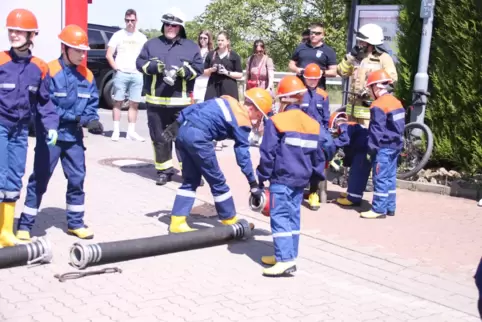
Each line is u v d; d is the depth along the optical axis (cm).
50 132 588
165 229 700
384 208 801
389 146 793
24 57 579
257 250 656
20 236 623
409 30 1039
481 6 929
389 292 568
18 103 575
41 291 523
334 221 783
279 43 3816
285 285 568
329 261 639
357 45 931
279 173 580
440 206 878
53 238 650
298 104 595
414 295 564
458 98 968
